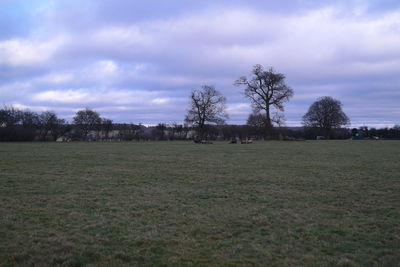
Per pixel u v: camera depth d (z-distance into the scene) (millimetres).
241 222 7480
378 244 6105
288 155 26578
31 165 18688
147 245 6051
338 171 16047
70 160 21953
